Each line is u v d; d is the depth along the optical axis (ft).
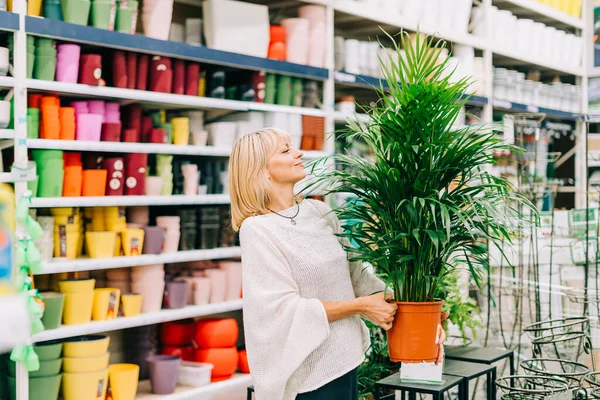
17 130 10.17
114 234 11.62
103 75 12.14
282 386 6.39
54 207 11.16
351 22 16.78
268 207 6.97
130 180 11.92
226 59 12.83
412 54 6.89
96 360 11.00
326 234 6.93
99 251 11.40
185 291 12.59
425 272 6.92
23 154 10.20
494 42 19.25
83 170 11.50
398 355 6.88
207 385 12.55
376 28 17.16
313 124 14.37
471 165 6.93
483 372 9.41
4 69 10.23
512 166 18.19
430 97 6.60
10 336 2.65
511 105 19.65
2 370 10.50
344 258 6.93
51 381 10.58
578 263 15.80
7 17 10.05
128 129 12.15
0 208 2.91
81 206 11.67
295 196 7.30
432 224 6.77
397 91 6.92
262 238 6.58
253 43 13.33
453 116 6.82
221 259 14.28
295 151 7.07
